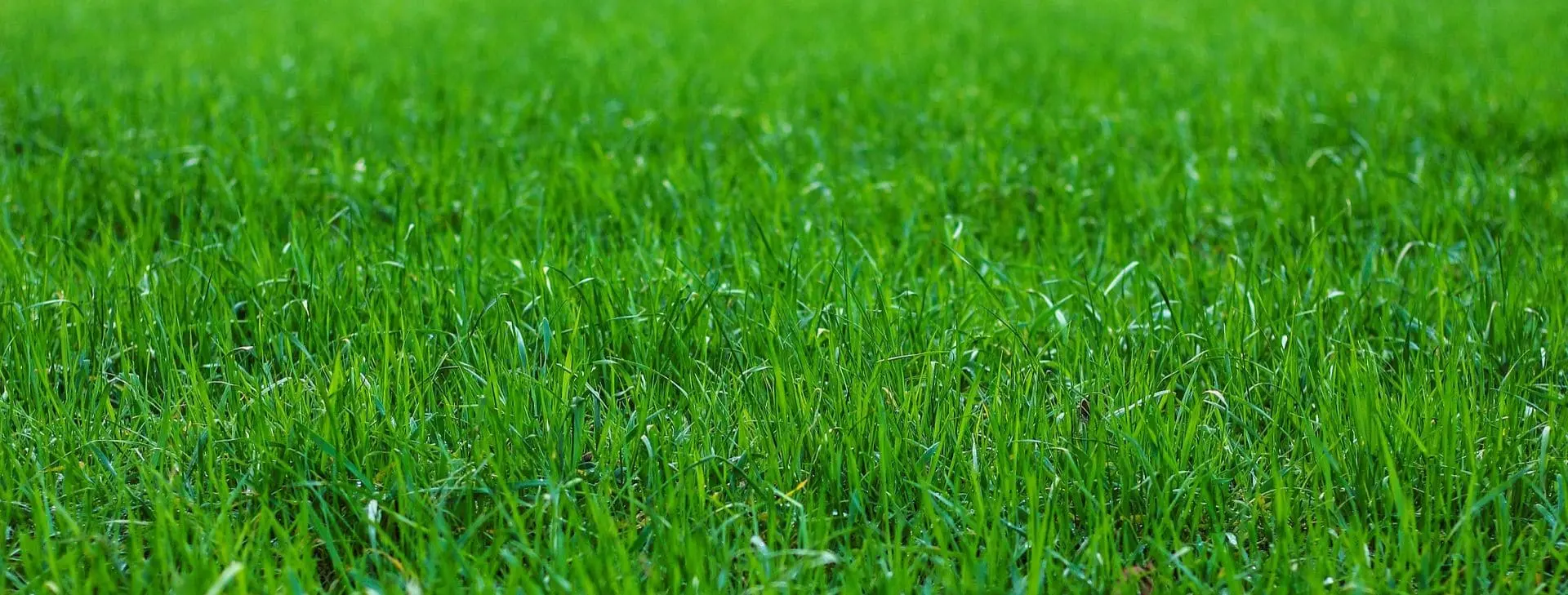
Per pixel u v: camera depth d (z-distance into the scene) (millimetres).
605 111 6465
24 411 2873
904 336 3219
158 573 2234
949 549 2420
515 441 2637
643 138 5855
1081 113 6508
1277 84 7387
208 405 2736
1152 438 2645
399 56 8797
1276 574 2291
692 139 5871
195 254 3715
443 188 4656
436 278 3559
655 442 2637
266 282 3441
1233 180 5051
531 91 7211
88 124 6023
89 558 2316
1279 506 2428
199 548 2268
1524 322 3275
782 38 9906
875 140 5828
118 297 3338
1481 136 5836
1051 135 5855
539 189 4723
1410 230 4266
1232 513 2564
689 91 7145
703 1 12703
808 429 2678
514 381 2834
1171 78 7633
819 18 11320
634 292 3504
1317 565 2270
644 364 3080
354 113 6465
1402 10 11625
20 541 2326
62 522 2416
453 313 3344
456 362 2924
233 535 2385
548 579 2223
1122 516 2504
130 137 5695
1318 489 2598
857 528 2500
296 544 2377
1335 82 7516
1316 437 2686
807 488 2586
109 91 7047
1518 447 2664
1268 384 2975
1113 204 4754
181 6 12172
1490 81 7492
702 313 3277
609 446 2691
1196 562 2332
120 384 3070
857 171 5230
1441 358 3100
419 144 5633
